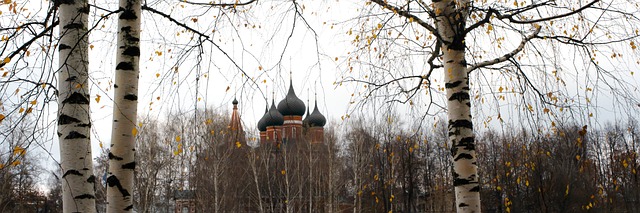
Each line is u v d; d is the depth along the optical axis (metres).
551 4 6.04
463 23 6.20
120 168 4.90
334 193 29.44
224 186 23.56
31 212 25.61
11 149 4.46
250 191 29.39
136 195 22.91
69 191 4.70
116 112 4.97
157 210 27.97
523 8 5.91
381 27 6.45
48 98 4.61
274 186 31.30
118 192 4.87
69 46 4.93
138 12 5.25
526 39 6.59
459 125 6.23
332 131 28.95
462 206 6.06
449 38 6.32
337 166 29.78
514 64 6.59
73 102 4.83
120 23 5.17
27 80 4.57
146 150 16.61
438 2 6.40
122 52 5.10
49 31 5.13
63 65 4.56
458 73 6.30
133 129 4.98
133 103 5.04
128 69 5.08
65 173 4.74
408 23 6.39
